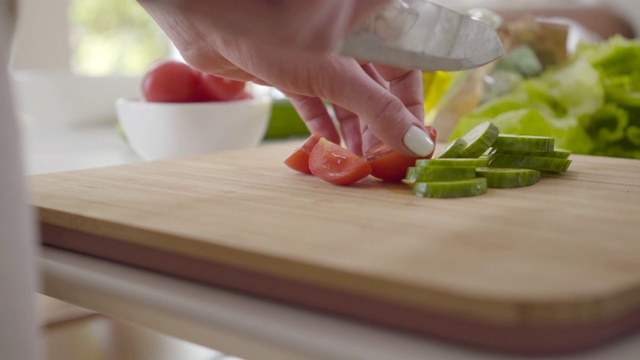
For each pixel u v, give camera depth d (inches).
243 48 25.3
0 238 17.4
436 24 23.3
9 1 18.5
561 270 19.1
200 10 17.8
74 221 23.1
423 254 19.9
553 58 38.7
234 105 34.8
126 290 21.4
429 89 37.3
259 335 19.7
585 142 34.9
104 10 109.6
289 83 25.6
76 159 35.9
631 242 20.6
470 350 18.5
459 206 23.7
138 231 22.0
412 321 19.0
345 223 22.1
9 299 17.5
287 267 19.9
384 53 22.1
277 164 29.8
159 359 26.4
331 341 19.0
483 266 19.3
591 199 24.4
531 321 17.9
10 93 17.5
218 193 25.3
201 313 20.3
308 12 18.1
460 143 26.8
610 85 35.3
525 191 25.4
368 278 19.0
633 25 73.4
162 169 28.8
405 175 26.7
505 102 35.9
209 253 20.9
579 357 18.2
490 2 77.7
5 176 17.4
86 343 26.4
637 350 18.4
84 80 44.2
